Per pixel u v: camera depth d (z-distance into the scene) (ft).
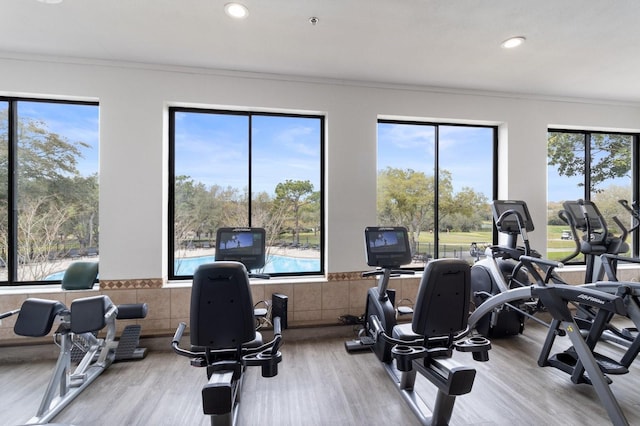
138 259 10.77
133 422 6.92
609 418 6.92
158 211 10.90
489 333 11.28
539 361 9.32
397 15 8.00
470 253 12.88
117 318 9.05
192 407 7.45
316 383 8.45
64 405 7.36
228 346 5.92
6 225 10.78
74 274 10.41
